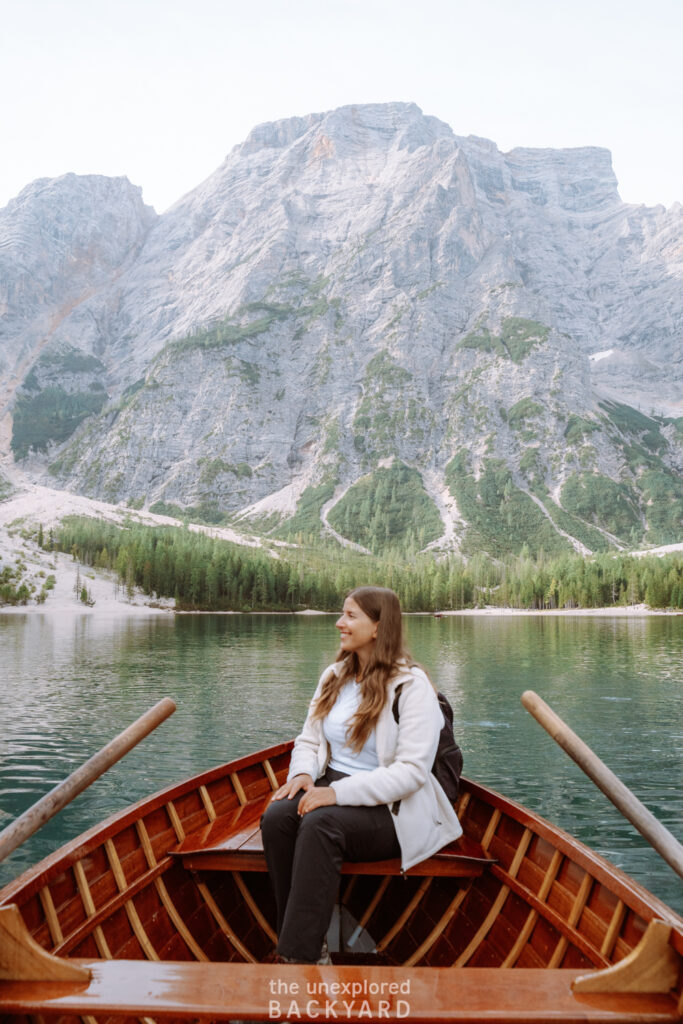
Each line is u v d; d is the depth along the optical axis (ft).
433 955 14.51
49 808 11.23
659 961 8.91
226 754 57.93
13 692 100.73
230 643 211.00
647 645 210.59
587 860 12.49
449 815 13.91
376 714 13.28
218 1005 8.46
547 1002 8.64
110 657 163.22
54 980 9.02
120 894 12.92
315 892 11.70
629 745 65.36
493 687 110.52
